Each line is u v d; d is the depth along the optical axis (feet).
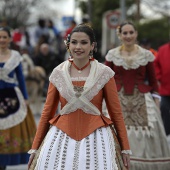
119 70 29.55
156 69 37.35
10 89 32.78
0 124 32.42
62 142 19.10
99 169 18.60
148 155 28.81
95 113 19.45
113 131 19.84
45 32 81.71
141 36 153.79
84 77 19.58
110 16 80.53
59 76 19.63
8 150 32.40
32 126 33.47
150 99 29.37
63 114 19.56
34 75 59.57
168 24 157.07
